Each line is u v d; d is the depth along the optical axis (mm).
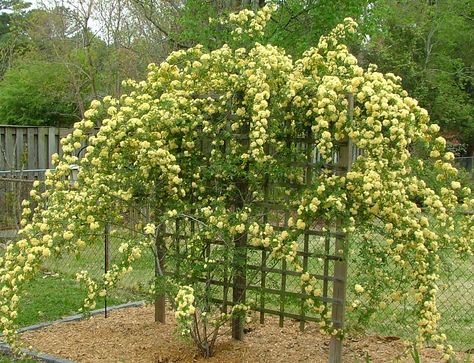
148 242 4371
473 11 24141
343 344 5219
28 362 4637
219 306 4898
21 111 14984
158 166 4602
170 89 4906
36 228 4293
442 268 4949
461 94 21844
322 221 4457
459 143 21734
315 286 4383
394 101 4090
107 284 4258
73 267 7660
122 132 4363
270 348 4984
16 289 4207
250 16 5172
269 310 4734
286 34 9945
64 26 14141
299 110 4395
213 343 4750
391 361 4805
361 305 4371
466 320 5973
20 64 15188
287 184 4492
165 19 12891
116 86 12977
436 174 4395
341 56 4406
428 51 21203
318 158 4672
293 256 4172
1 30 23297
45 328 5500
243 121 4684
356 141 4109
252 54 4625
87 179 4512
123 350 4898
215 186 4781
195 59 5039
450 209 4289
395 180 4281
